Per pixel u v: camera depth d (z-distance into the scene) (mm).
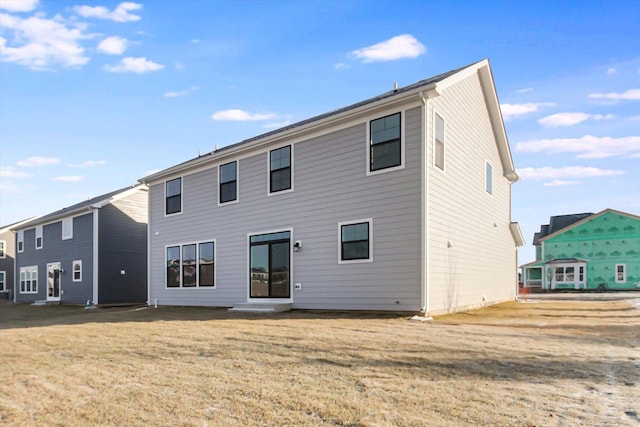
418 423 3561
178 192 18156
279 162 14359
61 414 4348
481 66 14891
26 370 6402
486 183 16016
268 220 14523
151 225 19344
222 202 16219
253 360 6250
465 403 3990
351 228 12305
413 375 5031
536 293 30719
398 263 11281
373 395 4344
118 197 24391
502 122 16844
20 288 30344
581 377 4781
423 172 10992
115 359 6879
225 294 15828
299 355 6375
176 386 5078
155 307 17891
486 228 15828
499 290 17359
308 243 13281
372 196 11906
